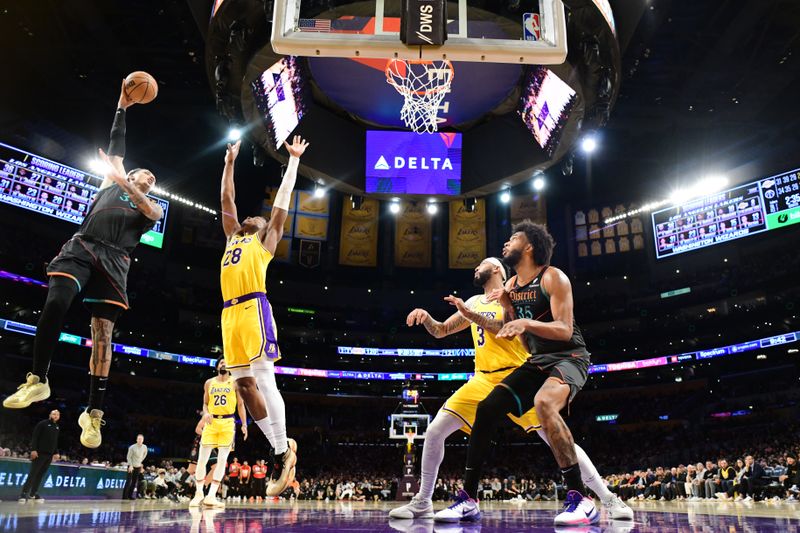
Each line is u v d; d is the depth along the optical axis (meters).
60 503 7.26
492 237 37.75
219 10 11.50
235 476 19.30
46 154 30.84
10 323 28.81
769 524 3.78
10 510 4.34
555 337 3.71
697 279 36.00
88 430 3.80
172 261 35.88
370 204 38.75
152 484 16.91
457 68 15.05
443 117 17.22
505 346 4.54
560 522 3.51
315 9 10.66
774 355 33.16
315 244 37.66
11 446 26.97
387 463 36.44
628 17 14.24
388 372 38.84
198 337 35.81
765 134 32.84
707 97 30.66
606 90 12.84
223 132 33.75
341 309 39.81
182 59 28.67
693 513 5.98
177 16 24.67
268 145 15.35
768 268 34.56
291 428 37.88
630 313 37.44
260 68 12.62
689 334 35.53
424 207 39.25
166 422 34.25
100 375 3.96
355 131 17.52
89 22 25.72
